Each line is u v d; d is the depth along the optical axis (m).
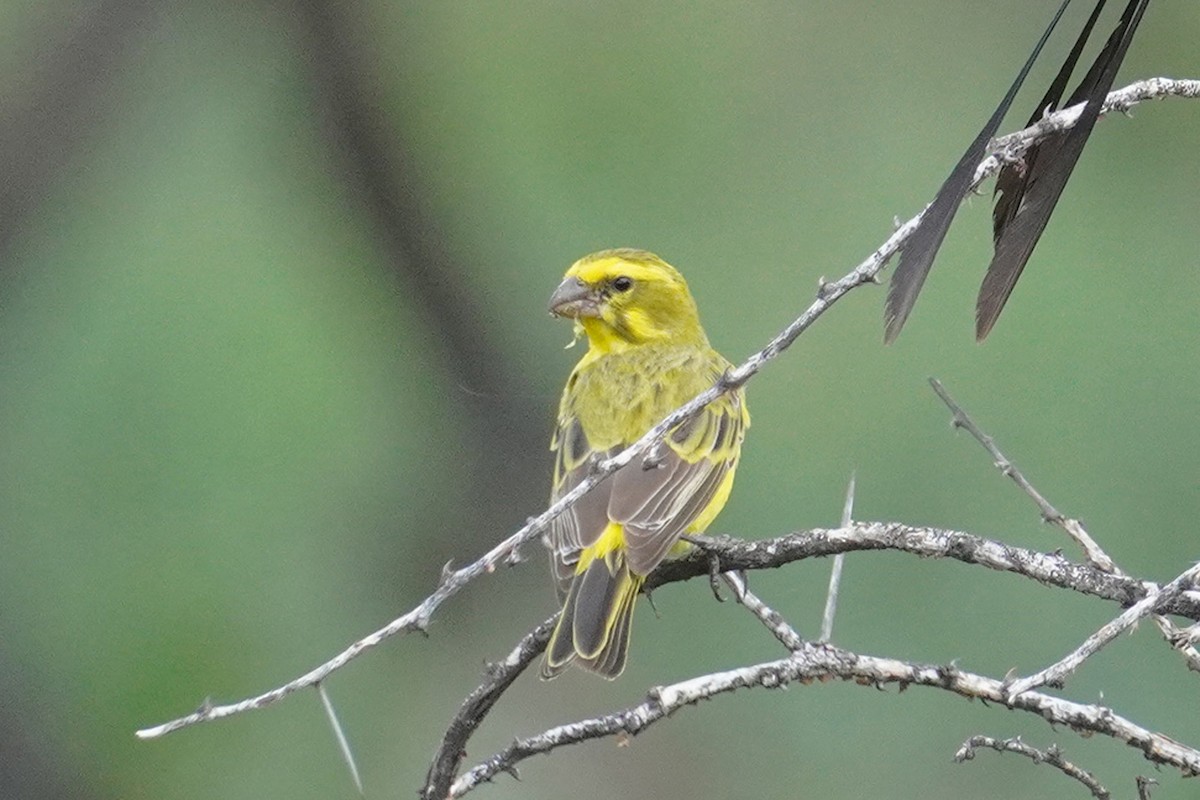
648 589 8.61
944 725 13.60
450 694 15.01
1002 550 6.27
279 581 14.48
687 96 15.47
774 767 14.12
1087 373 14.41
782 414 14.54
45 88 14.73
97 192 15.15
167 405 14.80
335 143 15.41
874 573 13.55
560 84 15.44
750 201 15.43
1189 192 14.91
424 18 15.27
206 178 15.48
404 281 15.50
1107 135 14.96
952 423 6.72
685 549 9.35
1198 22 14.59
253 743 14.30
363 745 14.65
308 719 14.42
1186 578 5.72
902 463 14.33
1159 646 12.58
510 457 15.31
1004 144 5.38
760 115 15.50
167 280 15.21
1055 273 14.67
